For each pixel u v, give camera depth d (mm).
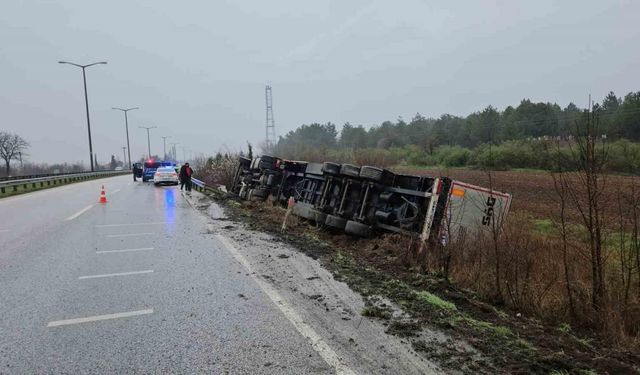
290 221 11562
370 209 9531
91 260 7211
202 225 11172
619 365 3594
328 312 4699
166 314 4684
